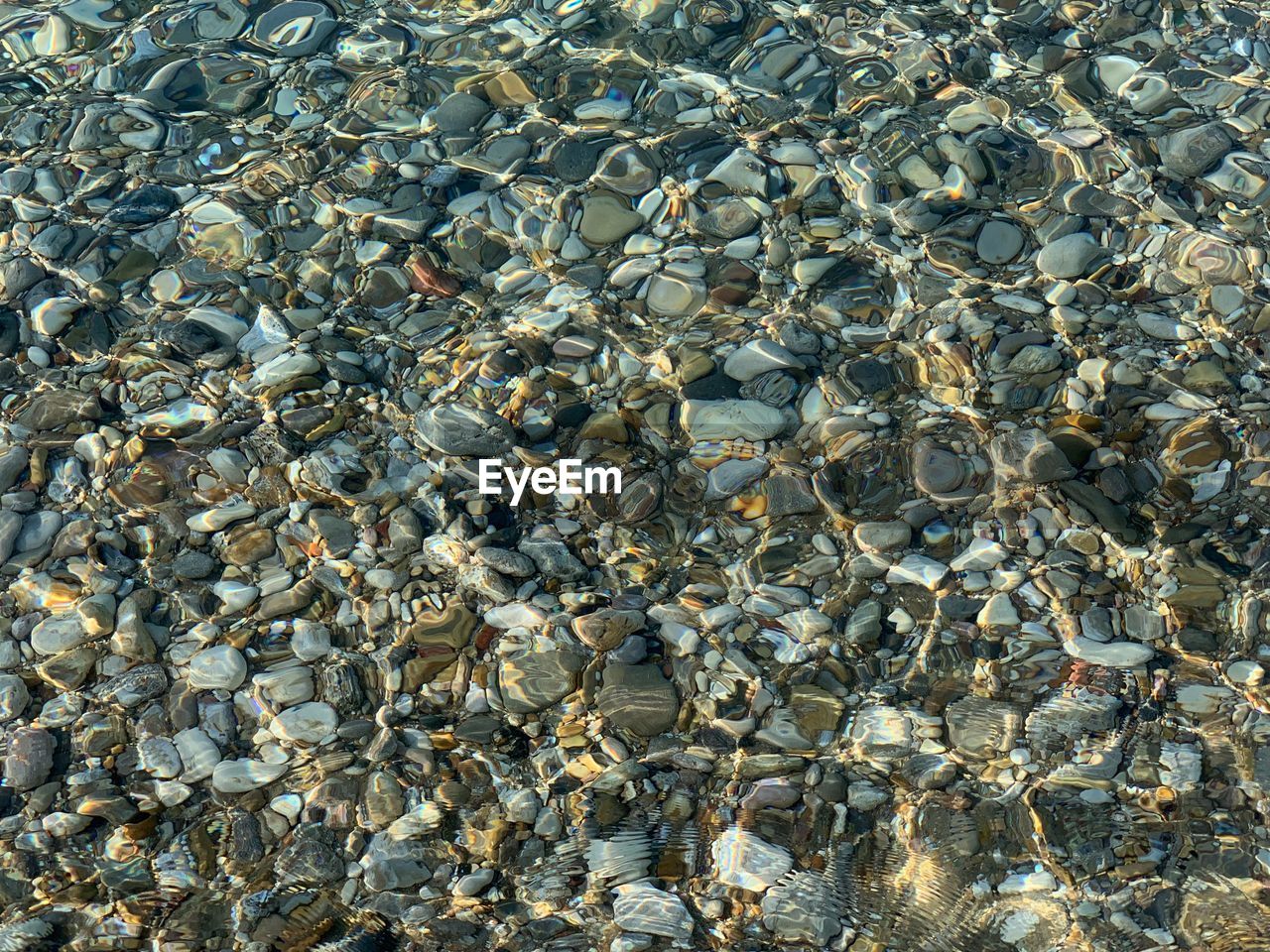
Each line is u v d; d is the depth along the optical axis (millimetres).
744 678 1669
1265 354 1979
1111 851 1491
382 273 2146
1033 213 2209
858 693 1653
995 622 1713
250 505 1840
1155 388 1946
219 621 1718
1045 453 1876
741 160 2311
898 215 2221
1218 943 1400
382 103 2430
